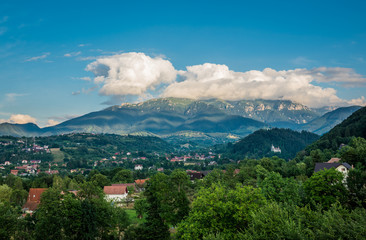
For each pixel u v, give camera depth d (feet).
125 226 256.73
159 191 325.01
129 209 402.72
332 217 116.37
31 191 451.53
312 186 215.31
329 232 106.32
